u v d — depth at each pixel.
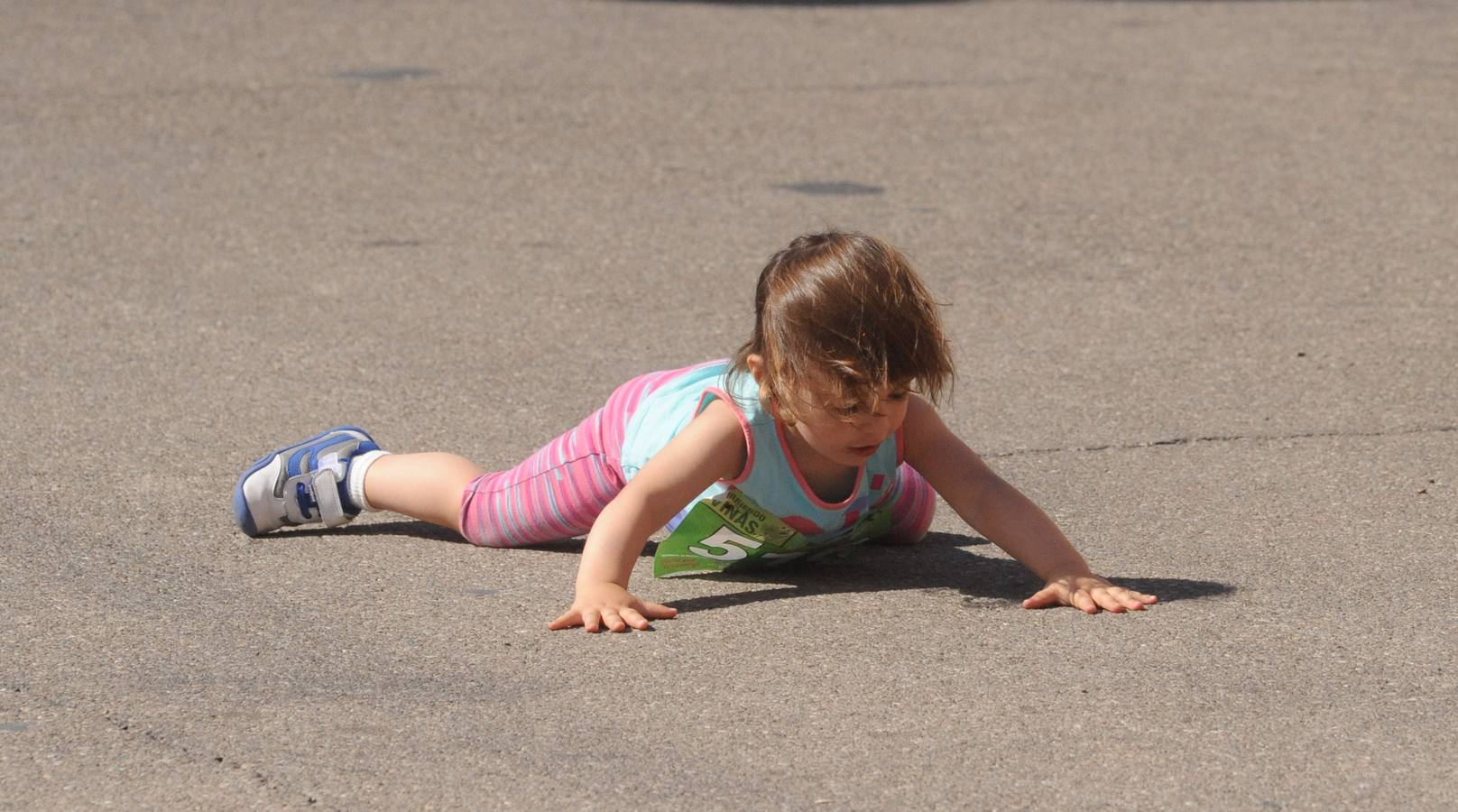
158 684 11.53
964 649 12.18
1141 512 15.49
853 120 35.78
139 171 30.44
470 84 38.62
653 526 13.09
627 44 44.78
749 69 41.56
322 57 41.72
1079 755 10.46
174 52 41.75
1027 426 18.23
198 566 14.05
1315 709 11.11
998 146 33.50
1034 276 24.72
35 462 16.69
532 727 10.87
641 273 24.75
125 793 10.02
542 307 23.00
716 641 12.38
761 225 27.58
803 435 12.80
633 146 33.19
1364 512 15.39
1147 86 39.75
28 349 20.61
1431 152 32.84
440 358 20.62
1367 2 53.88
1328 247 26.25
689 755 10.48
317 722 10.95
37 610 12.90
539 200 29.02
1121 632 12.47
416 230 26.92
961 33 47.75
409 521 15.57
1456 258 25.52
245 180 29.92
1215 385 19.70
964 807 9.84
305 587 13.55
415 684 11.56
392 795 9.99
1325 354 20.94
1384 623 12.66
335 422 18.19
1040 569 13.38
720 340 21.64
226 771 10.27
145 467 16.62
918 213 28.41
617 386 19.66
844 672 11.75
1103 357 20.86
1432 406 18.83
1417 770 10.29
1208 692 11.38
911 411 13.84
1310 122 35.69
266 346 20.97
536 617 12.88
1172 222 27.88
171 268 24.50
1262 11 52.28
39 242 25.69
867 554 14.71
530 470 14.41
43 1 48.78
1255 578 13.68
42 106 35.50
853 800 9.91
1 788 10.09
